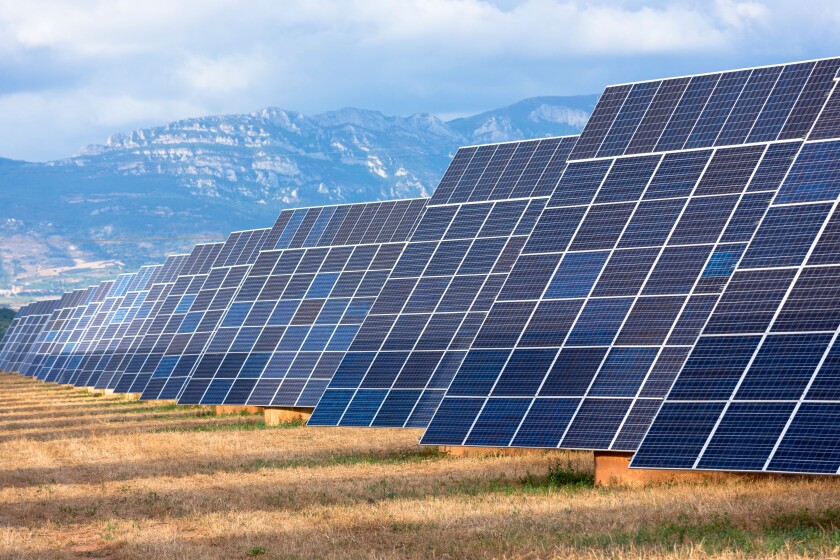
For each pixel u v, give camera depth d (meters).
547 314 39.78
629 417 35.28
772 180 39.06
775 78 43.03
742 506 29.67
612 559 23.78
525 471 41.72
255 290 76.62
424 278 55.44
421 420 48.00
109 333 137.38
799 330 30.11
